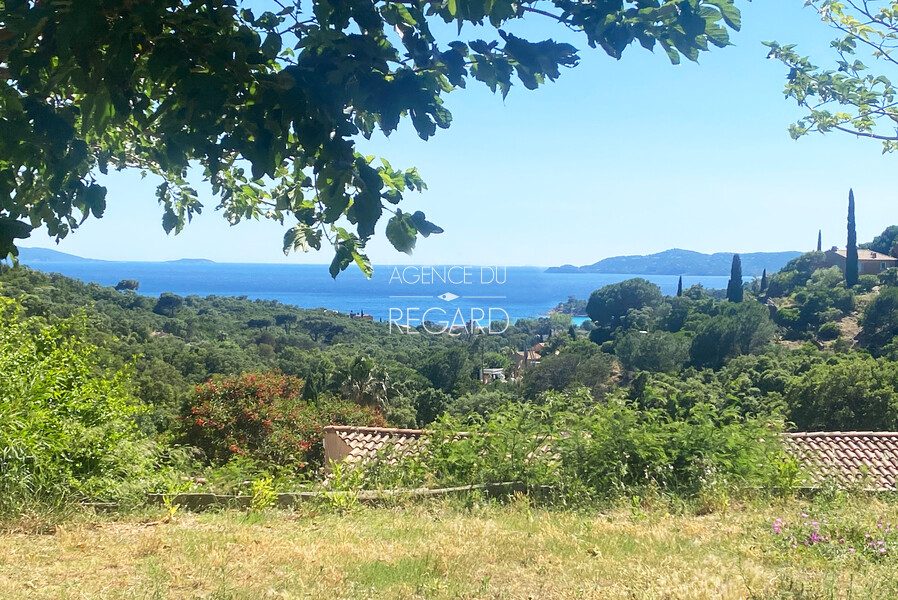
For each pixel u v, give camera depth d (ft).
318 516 22.02
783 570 15.75
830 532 18.88
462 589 14.37
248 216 14.01
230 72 6.40
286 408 73.15
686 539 18.95
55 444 21.22
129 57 6.19
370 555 16.79
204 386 73.51
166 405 107.76
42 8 6.29
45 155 7.16
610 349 230.07
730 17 6.44
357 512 22.79
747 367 165.07
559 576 15.52
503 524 20.92
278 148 6.80
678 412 29.37
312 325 240.12
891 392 113.60
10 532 17.89
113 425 24.09
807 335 231.30
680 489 25.73
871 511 22.58
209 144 6.77
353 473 26.50
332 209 6.84
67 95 7.89
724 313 223.71
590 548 17.81
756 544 18.25
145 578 14.62
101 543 17.40
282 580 14.71
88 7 5.87
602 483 25.81
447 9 6.93
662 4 6.57
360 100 6.50
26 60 6.53
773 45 14.94
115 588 13.92
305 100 6.29
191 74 6.26
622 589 14.25
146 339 164.96
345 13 6.52
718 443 27.12
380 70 6.54
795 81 15.10
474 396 165.48
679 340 215.31
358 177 6.63
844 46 14.58
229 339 210.59
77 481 21.50
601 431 26.84
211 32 6.40
